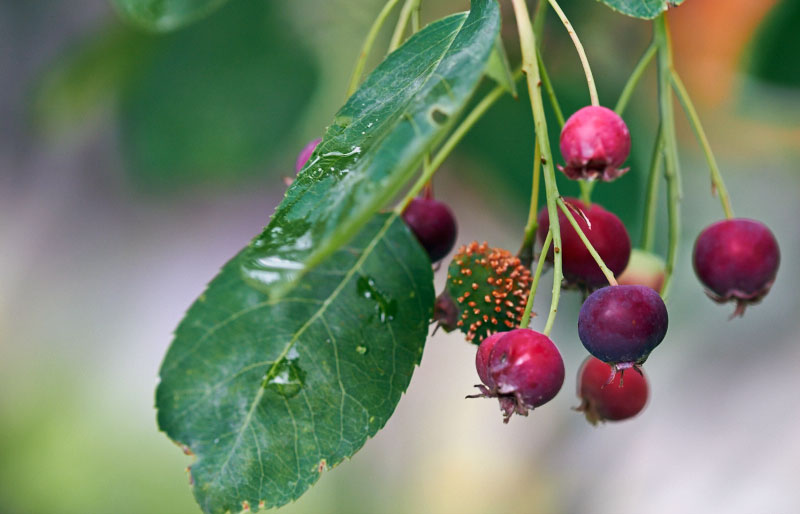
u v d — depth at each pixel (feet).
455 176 1.13
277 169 1.13
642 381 0.95
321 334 0.87
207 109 1.09
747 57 1.08
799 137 1.17
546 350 0.84
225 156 1.09
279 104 1.09
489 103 0.92
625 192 1.07
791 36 1.06
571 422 1.73
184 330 0.87
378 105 0.82
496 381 0.84
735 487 1.52
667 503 1.55
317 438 0.86
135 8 1.00
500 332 0.88
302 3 1.10
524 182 1.08
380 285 0.88
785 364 1.53
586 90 1.08
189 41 1.10
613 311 0.85
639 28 1.10
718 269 0.95
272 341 0.87
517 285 0.89
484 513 1.74
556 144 1.08
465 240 1.41
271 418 0.86
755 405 1.55
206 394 0.86
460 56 0.79
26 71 1.62
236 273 0.87
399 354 0.88
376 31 0.91
